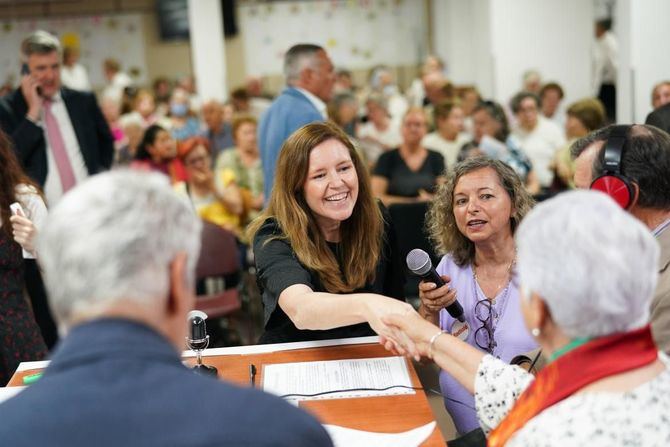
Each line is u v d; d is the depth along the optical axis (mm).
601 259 966
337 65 11383
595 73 8234
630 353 1001
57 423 792
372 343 1940
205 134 7535
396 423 1521
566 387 1010
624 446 944
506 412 1289
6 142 2426
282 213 2020
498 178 1952
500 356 1956
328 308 1716
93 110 3980
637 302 983
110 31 10906
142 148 4555
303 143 1981
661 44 4984
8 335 2354
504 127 5102
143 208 874
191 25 9234
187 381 847
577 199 1023
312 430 854
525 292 1038
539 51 7543
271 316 1975
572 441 964
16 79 10930
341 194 1976
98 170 3986
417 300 3637
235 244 3979
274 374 1770
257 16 11164
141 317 864
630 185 1509
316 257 2002
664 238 1509
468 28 10164
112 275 840
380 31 11320
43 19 10805
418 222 3449
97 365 830
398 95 9570
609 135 1583
